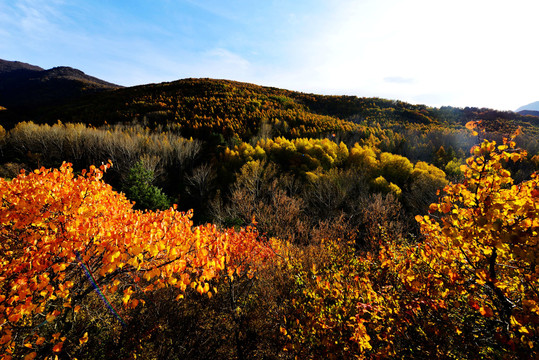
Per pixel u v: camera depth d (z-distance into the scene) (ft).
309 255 24.71
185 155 131.23
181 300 19.93
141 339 16.48
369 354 10.19
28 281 9.87
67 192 11.22
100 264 12.39
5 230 11.41
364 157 130.93
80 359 14.34
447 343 8.95
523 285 7.84
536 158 88.53
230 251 18.38
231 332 19.79
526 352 6.72
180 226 12.02
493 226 6.51
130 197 72.18
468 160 7.60
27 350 11.78
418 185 86.79
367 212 33.73
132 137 139.23
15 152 121.70
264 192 88.79
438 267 9.43
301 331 13.41
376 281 13.21
